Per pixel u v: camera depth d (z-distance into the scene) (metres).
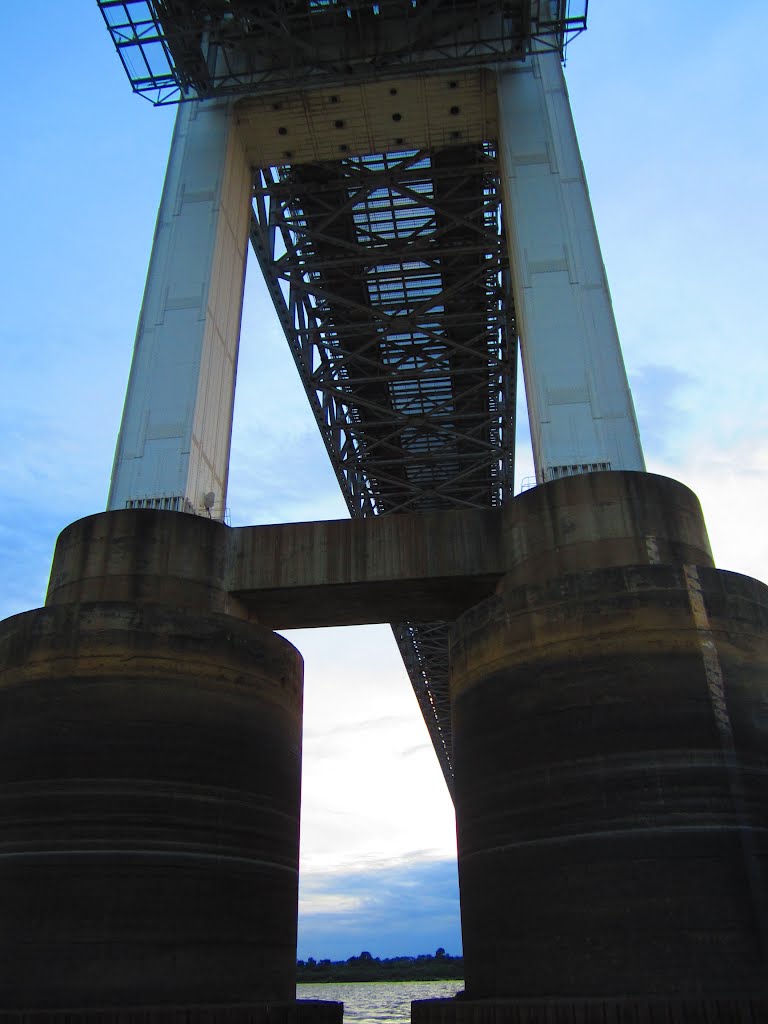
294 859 25.72
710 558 26.12
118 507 28.80
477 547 27.58
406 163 40.97
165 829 22.22
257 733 24.84
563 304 30.86
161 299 32.38
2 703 23.78
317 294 46.31
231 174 36.12
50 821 21.89
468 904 23.31
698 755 21.14
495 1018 19.86
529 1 33.41
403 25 36.28
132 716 23.05
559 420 28.88
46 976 20.42
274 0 34.47
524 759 22.59
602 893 20.25
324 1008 23.48
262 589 27.80
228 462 33.56
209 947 21.75
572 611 23.25
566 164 33.44
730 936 19.42
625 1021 18.22
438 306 49.97
